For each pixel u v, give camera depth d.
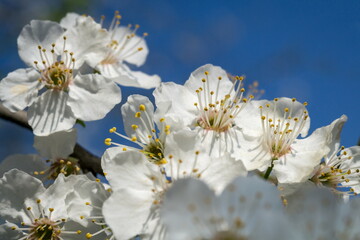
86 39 0.26
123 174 0.23
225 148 0.24
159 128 0.24
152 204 0.23
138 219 0.23
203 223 0.21
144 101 0.25
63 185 0.25
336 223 0.21
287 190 0.24
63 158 0.26
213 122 0.25
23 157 0.26
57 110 0.26
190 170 0.23
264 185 0.21
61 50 0.26
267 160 0.24
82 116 0.25
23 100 0.26
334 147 0.25
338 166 0.25
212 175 0.23
